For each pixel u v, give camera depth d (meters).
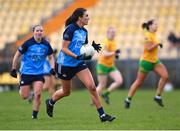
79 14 21.80
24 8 67.19
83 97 42.12
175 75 53.75
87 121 22.64
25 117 24.75
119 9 64.75
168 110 29.02
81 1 65.19
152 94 45.88
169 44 57.06
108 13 64.38
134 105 33.34
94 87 21.80
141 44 60.31
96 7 65.25
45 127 20.19
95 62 53.59
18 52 23.84
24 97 24.48
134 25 62.66
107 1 65.75
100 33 62.38
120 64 54.31
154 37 30.59
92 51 21.33
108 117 21.94
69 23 22.02
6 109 30.05
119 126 20.42
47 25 63.66
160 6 64.38
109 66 35.00
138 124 21.20
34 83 24.06
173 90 52.56
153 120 22.98
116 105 33.72
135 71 54.03
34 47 23.89
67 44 21.78
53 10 66.00
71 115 25.94
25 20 65.75
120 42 60.84
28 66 24.08
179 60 53.69
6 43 59.16
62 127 20.14
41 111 28.28
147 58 30.81
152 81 53.94
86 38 22.27
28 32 61.91
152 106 32.38
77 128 19.75
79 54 22.03
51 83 34.34
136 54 57.19
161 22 62.34
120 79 34.94
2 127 20.27
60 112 27.88
